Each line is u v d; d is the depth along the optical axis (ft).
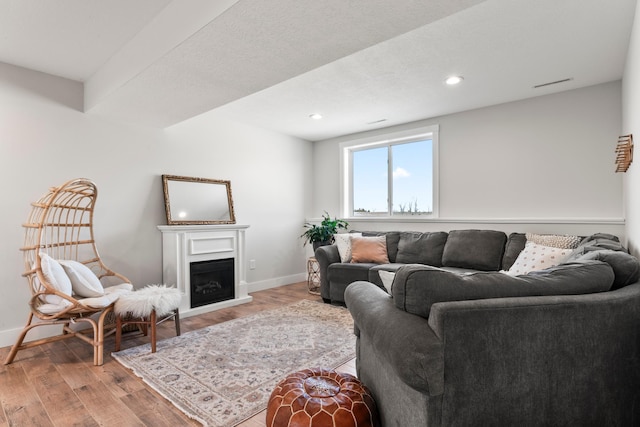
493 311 3.76
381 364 5.03
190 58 7.20
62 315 7.90
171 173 12.84
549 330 3.87
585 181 11.27
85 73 9.94
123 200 11.46
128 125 11.65
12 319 9.14
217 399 6.42
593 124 11.12
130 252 11.61
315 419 4.30
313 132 17.22
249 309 12.76
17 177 9.27
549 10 6.95
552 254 9.27
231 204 14.60
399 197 16.25
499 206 12.96
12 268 9.15
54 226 9.62
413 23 5.96
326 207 18.70
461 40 8.18
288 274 17.70
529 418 3.86
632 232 7.77
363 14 5.65
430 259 13.10
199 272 12.55
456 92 11.69
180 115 10.87
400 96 12.05
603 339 4.03
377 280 12.07
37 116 9.66
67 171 10.19
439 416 3.65
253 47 6.77
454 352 3.66
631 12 6.98
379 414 5.08
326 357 8.34
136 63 7.95
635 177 6.91
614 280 4.68
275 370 7.63
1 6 6.79
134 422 5.72
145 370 7.61
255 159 16.01
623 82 9.83
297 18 5.77
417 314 4.15
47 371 7.59
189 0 6.35
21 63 9.27
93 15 7.17
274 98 12.26
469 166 13.67
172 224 12.47
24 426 5.59
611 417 4.09
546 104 11.96
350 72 10.04
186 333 10.07
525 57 9.07
